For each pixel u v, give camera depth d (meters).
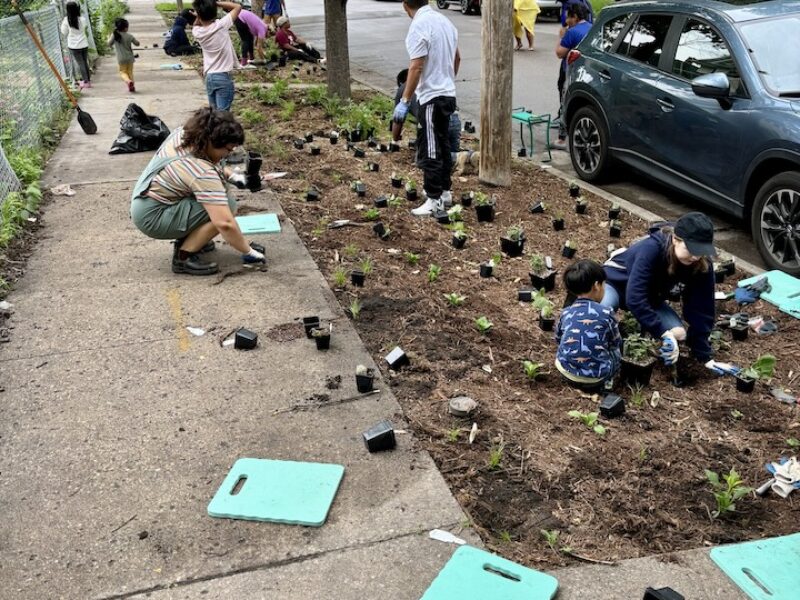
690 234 3.99
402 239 6.25
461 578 2.69
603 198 7.66
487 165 7.85
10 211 6.19
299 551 2.87
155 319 4.73
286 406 3.81
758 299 5.29
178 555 2.85
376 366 4.21
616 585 2.71
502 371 4.24
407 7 6.45
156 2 37.34
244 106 11.25
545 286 5.39
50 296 5.05
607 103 7.75
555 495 3.21
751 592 2.67
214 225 5.21
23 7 12.84
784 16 6.50
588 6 9.73
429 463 3.39
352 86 13.51
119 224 6.41
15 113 8.70
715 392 4.11
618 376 4.20
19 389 3.96
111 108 11.30
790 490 3.24
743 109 6.07
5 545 2.90
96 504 3.12
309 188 7.44
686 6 7.04
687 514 3.12
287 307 4.91
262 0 20.77
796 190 5.52
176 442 3.52
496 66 7.42
